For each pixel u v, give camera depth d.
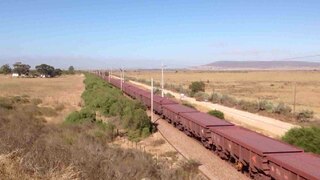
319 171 13.27
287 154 16.78
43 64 196.12
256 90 100.62
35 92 88.06
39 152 13.22
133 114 37.31
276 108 51.06
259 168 17.34
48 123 36.88
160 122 42.25
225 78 184.25
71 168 11.88
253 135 22.08
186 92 86.88
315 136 24.23
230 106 61.31
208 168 21.98
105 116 45.56
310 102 69.50
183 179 17.53
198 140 30.61
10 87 106.00
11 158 11.83
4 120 28.69
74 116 36.78
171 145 29.69
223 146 23.11
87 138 26.23
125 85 81.69
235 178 19.75
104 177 12.61
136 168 16.14
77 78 182.00
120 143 30.88
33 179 10.83
